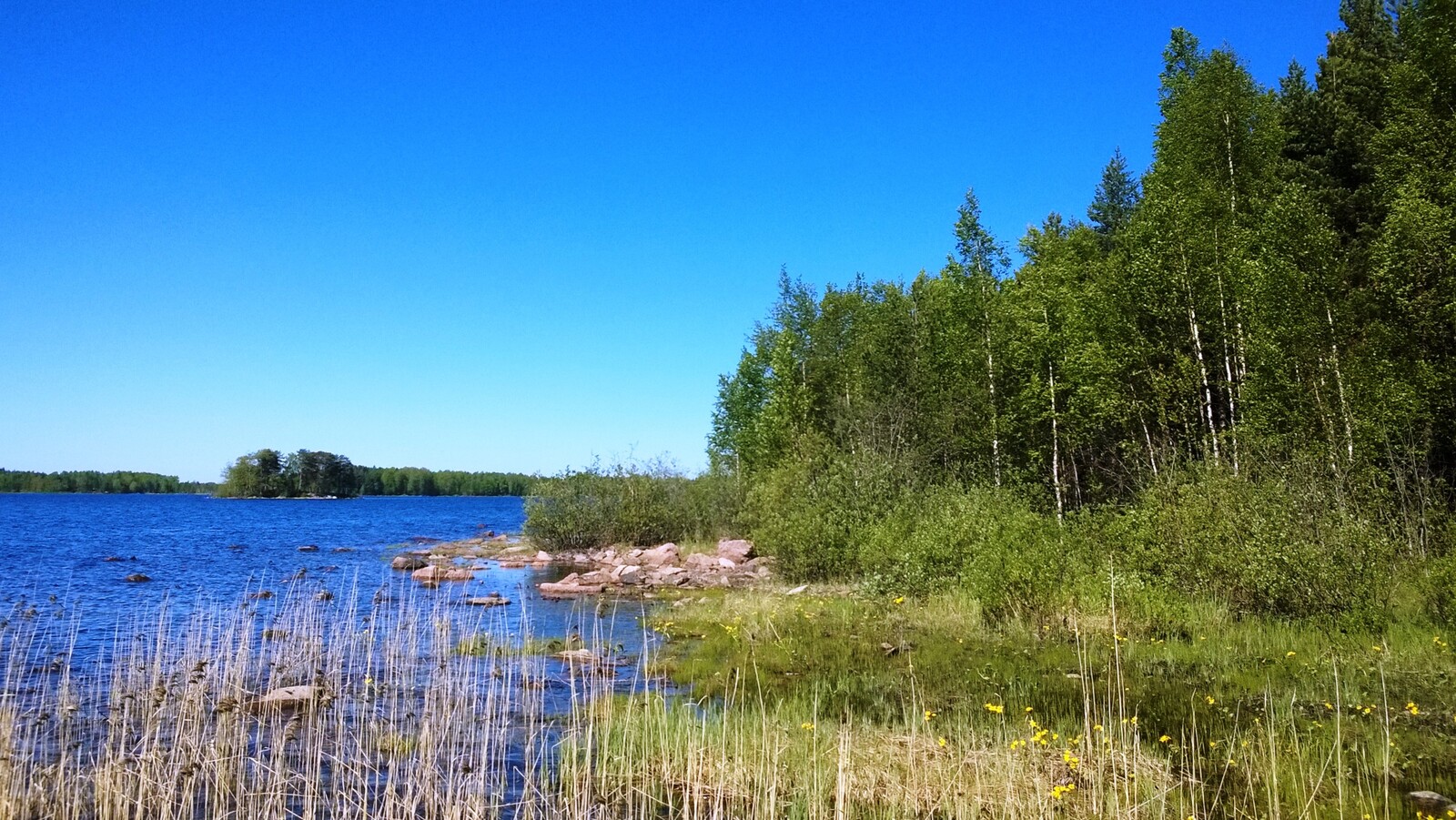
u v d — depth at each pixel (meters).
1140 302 28.44
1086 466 33.75
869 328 40.47
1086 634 16.75
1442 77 24.11
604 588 28.67
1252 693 12.27
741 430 49.03
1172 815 8.22
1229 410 28.05
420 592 27.81
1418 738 9.91
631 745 10.20
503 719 11.53
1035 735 9.96
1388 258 22.02
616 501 43.25
